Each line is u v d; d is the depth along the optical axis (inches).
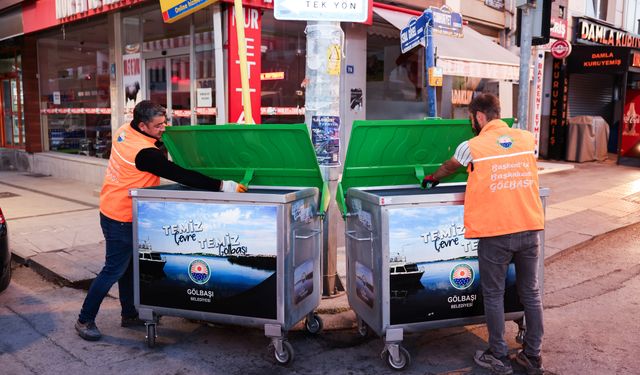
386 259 140.5
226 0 298.4
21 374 144.9
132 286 173.9
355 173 165.0
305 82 190.4
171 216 151.3
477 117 143.3
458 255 145.9
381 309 142.6
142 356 155.8
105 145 437.7
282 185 170.1
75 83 468.8
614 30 660.7
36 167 527.2
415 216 141.5
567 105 599.5
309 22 188.1
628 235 291.3
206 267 149.8
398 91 410.3
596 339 165.0
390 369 147.7
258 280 145.4
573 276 226.1
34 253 246.8
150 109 160.6
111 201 160.9
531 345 141.3
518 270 142.1
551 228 293.4
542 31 250.4
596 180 460.4
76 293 208.5
